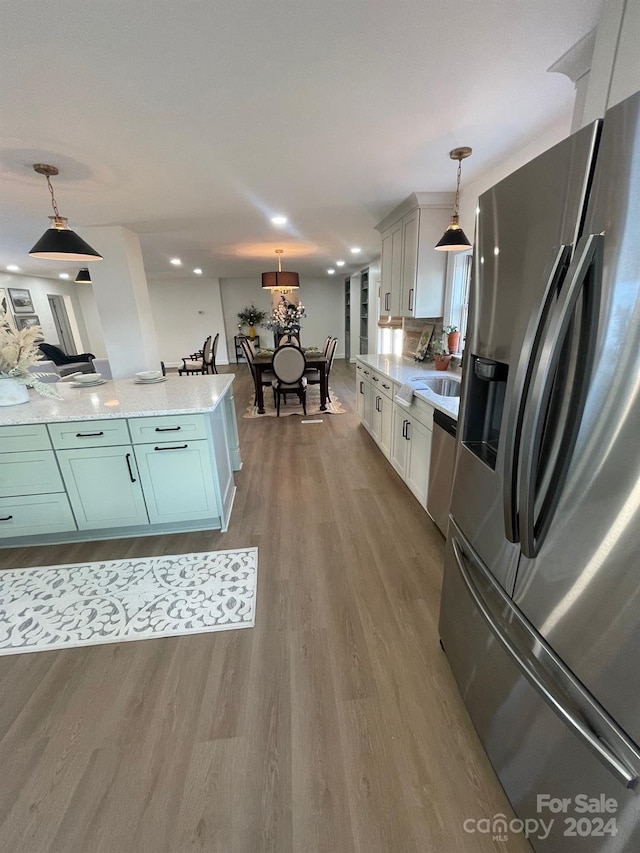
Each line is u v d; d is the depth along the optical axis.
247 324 10.45
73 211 3.23
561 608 0.83
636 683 0.66
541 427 0.81
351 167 2.43
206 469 2.38
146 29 1.19
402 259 3.57
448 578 1.49
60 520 2.35
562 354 0.79
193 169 2.38
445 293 3.39
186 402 2.38
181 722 1.34
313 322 10.60
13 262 5.99
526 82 1.54
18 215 3.33
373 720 1.33
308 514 2.72
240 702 1.41
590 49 1.32
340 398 6.21
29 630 1.75
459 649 1.38
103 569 2.16
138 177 2.48
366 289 8.24
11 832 1.06
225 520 2.54
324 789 1.14
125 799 1.13
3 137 1.89
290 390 5.18
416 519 2.62
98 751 1.25
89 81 1.45
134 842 1.04
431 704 1.38
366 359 4.32
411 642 1.65
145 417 2.23
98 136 1.90
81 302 10.06
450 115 1.80
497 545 1.09
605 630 0.72
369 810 1.09
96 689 1.47
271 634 1.71
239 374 8.88
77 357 8.16
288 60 1.37
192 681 1.49
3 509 2.28
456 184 2.82
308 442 4.19
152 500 2.39
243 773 1.19
